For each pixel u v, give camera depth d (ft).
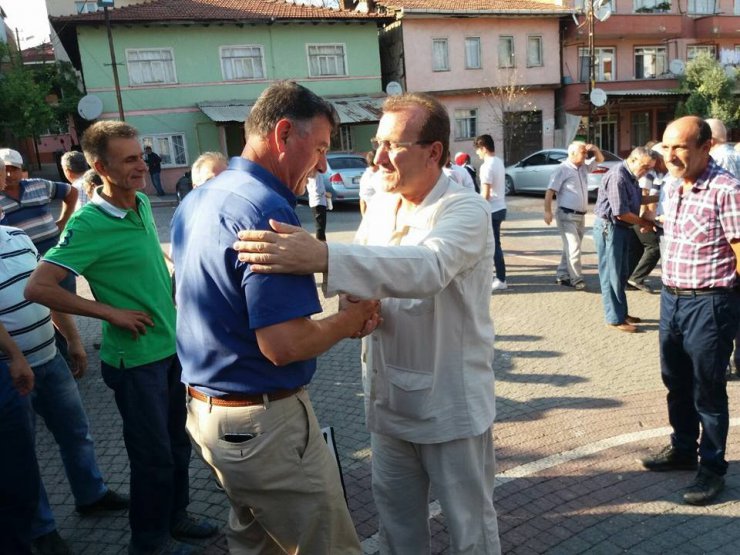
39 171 91.66
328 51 76.23
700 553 8.65
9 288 9.04
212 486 11.16
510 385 15.05
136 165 8.25
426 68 79.77
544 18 84.02
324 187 31.71
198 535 9.57
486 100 83.30
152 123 70.54
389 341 6.77
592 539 9.07
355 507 10.18
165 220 48.80
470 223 6.23
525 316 20.74
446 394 6.68
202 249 5.43
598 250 18.63
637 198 17.83
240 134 75.10
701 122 9.30
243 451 5.71
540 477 10.78
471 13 79.10
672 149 9.36
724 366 9.61
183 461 9.57
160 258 9.00
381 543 7.78
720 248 9.30
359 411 13.85
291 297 5.19
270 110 5.56
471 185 25.14
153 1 73.67
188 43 70.38
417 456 7.26
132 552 8.91
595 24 85.10
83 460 10.17
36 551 9.12
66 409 9.89
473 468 6.94
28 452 7.88
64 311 7.92
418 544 7.68
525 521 9.56
